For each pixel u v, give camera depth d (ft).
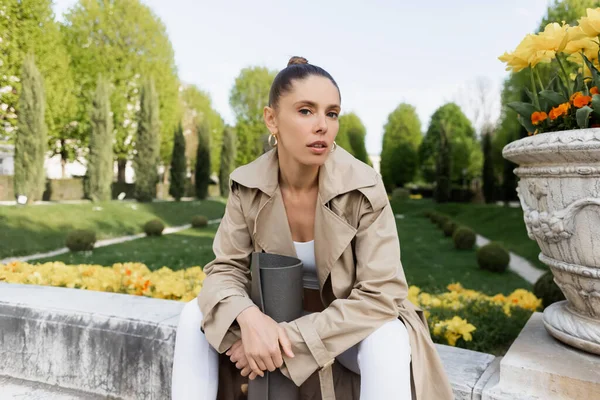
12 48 54.24
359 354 3.50
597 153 3.88
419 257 32.19
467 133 102.73
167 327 5.24
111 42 71.87
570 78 5.29
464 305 9.04
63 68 61.67
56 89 61.00
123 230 45.91
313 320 3.52
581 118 4.23
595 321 4.45
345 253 3.88
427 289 19.85
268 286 3.68
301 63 4.16
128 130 75.51
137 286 9.52
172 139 82.48
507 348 7.07
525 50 4.98
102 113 60.54
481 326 7.53
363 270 3.71
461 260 31.04
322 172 3.93
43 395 5.63
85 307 5.93
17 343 6.08
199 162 82.02
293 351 3.45
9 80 54.60
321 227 3.89
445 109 105.70
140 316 5.53
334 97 3.69
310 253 4.23
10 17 53.88
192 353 3.72
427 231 51.93
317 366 3.42
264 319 3.48
